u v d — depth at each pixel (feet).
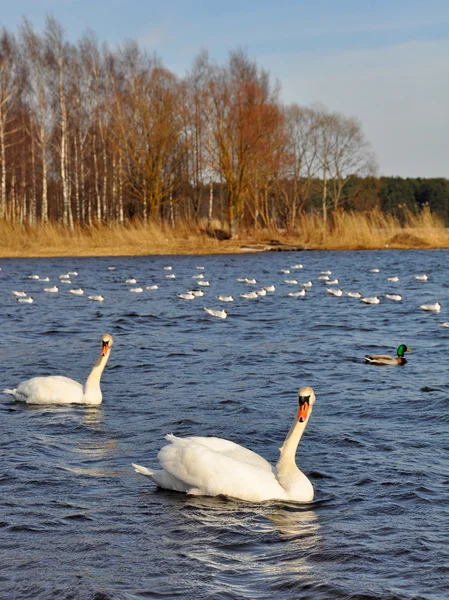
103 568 27.35
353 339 81.30
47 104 252.62
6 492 34.37
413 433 44.70
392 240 240.53
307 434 44.47
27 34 237.86
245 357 69.72
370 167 322.34
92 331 86.38
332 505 33.35
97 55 258.78
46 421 46.65
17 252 207.21
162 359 68.64
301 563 27.89
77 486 35.24
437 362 67.77
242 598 25.41
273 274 165.48
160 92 237.45
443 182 484.33
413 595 25.59
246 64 243.19
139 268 177.17
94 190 305.94
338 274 165.48
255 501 33.27
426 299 121.60
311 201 375.04
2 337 81.10
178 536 29.96
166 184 250.98
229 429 45.50
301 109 316.60
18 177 294.25
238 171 242.37
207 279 154.71
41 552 28.50
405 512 32.60
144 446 41.60
